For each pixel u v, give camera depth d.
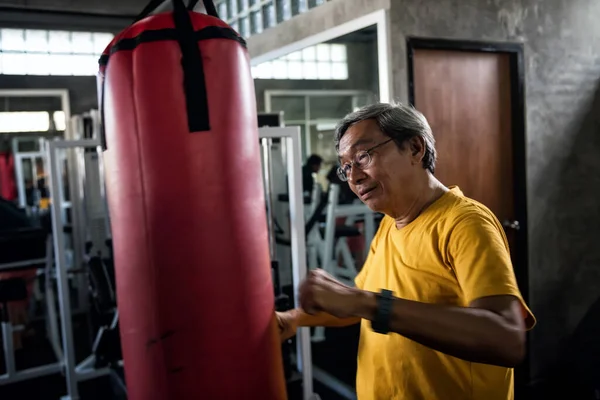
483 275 0.90
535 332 2.81
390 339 1.09
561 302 2.87
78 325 4.51
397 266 1.10
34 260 3.29
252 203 0.98
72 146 2.87
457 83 2.45
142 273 0.94
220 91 0.94
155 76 0.91
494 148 2.60
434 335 0.84
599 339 2.97
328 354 3.51
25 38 5.33
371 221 3.99
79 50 5.58
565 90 2.78
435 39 2.32
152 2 1.00
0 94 5.27
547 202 2.77
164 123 0.91
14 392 3.15
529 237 2.73
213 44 0.94
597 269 2.96
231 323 0.95
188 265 0.92
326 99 6.59
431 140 1.10
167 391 0.94
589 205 2.91
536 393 2.76
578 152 2.85
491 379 1.04
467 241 0.95
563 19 2.74
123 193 0.95
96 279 2.97
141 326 0.95
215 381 0.94
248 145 0.98
